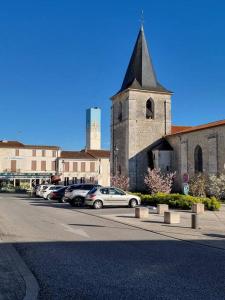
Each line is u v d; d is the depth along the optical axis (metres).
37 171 71.56
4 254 9.52
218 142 36.06
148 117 46.25
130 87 45.25
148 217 19.59
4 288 6.53
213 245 11.02
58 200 34.75
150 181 39.41
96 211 23.81
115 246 10.73
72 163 73.00
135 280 7.02
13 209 25.53
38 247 10.53
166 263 8.49
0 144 71.19
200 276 7.32
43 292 6.28
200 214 21.17
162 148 44.19
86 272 7.65
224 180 32.12
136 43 48.00
